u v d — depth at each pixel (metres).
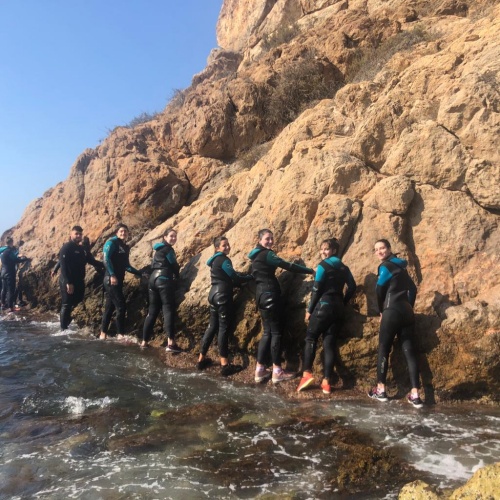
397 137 6.83
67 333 9.24
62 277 9.35
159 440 4.36
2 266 12.38
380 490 3.39
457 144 6.19
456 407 5.02
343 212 6.48
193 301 7.27
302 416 4.82
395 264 5.42
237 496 3.40
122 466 3.90
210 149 12.09
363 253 6.20
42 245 13.30
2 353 7.70
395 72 8.41
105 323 8.56
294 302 6.32
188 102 12.97
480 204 6.00
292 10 18.36
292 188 7.16
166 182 11.44
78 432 4.62
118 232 8.59
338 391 5.58
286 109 11.60
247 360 6.64
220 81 13.61
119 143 12.69
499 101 6.09
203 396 5.55
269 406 5.17
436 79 7.08
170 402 5.38
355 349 5.68
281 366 6.17
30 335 9.16
